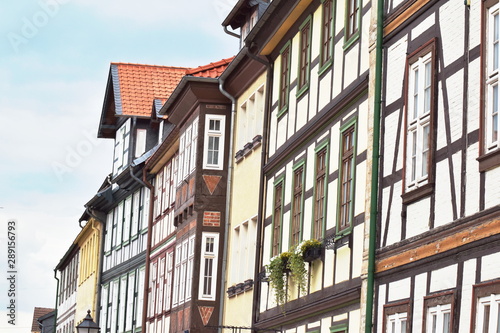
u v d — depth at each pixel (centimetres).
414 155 1573
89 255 5131
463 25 1429
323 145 2034
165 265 3531
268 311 2355
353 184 1833
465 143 1388
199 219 2930
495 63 1331
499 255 1273
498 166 1297
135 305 4069
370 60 1759
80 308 5247
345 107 1923
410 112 1591
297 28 2334
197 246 2914
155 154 3709
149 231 3872
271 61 2555
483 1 1360
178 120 3306
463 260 1365
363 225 1762
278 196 2388
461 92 1414
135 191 4281
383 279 1636
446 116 1455
